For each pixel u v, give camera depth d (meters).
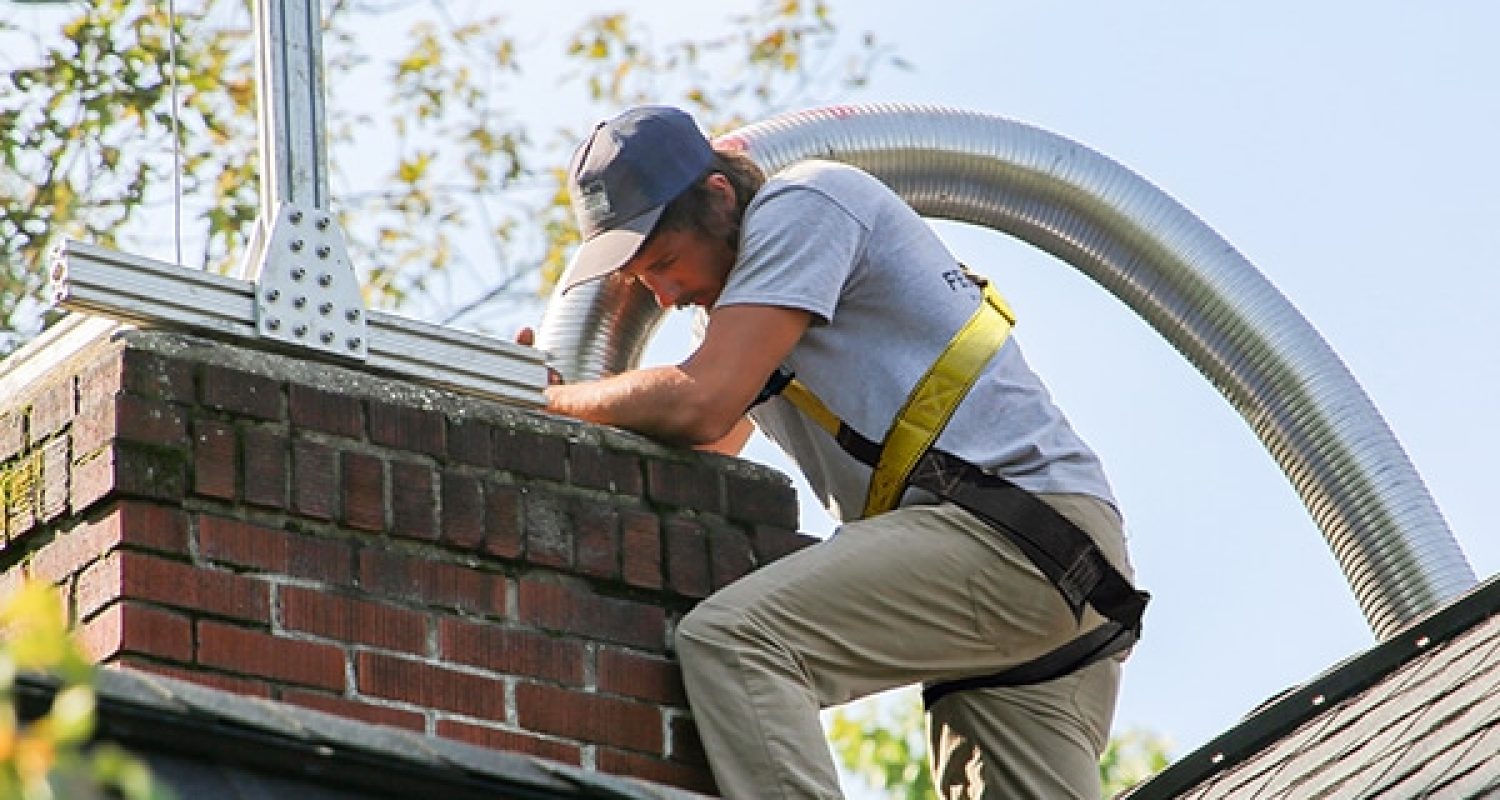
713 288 9.58
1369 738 10.48
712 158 9.52
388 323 8.90
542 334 11.47
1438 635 11.55
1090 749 9.64
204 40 23.14
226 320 8.60
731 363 9.02
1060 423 9.27
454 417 8.81
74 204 22.53
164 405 8.30
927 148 13.90
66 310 8.38
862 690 8.97
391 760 6.56
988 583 8.98
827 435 9.27
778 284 9.08
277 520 8.36
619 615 8.91
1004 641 9.10
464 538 8.65
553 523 8.86
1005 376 9.20
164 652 8.01
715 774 8.66
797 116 13.52
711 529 9.19
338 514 8.45
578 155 9.62
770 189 9.27
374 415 8.65
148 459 8.20
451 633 8.53
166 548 8.13
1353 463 14.98
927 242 9.34
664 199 9.39
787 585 8.81
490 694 8.54
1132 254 14.87
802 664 8.80
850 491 9.28
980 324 9.23
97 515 8.23
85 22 22.75
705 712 8.70
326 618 8.31
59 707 4.21
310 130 9.03
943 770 9.67
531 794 6.81
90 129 22.67
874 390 9.12
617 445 9.10
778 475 9.43
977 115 14.22
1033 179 14.40
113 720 6.12
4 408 8.80
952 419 9.09
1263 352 15.05
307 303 8.76
